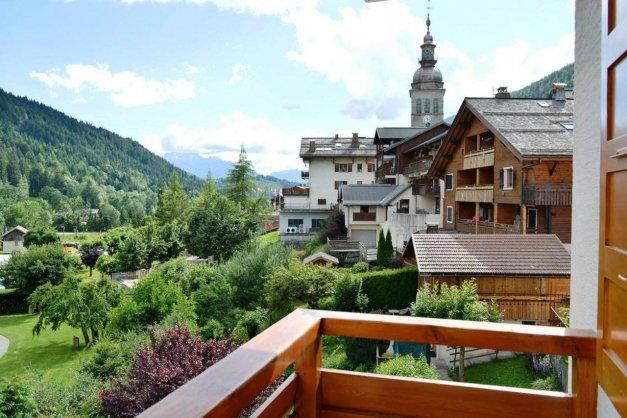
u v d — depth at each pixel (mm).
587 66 2789
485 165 23281
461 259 15516
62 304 22234
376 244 36656
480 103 24172
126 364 13156
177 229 45250
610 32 1833
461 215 28141
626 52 1640
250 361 1535
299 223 48469
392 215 31750
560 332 2023
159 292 17828
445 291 12867
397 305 19062
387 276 19016
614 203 1820
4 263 42250
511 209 22734
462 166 26844
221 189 57688
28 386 11297
